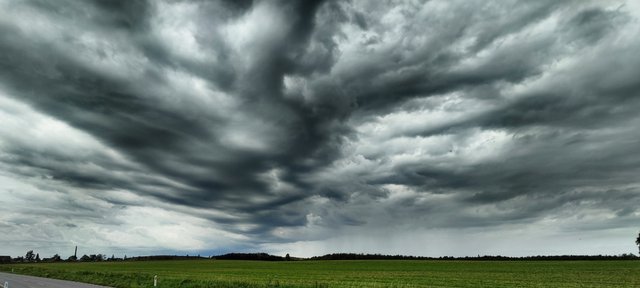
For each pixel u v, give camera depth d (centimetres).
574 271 7694
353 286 4253
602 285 4834
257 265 11900
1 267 11119
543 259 15600
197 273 7369
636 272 7156
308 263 13262
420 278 6094
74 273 6178
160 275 6375
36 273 6756
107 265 12512
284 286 3634
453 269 8950
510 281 5475
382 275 6838
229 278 5744
